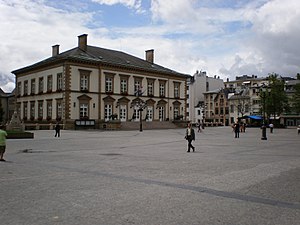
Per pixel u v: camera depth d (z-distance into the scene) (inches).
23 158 600.1
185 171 450.9
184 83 2770.7
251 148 827.4
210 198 298.8
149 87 2482.8
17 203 279.4
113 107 2233.0
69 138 1201.4
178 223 228.5
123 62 2340.1
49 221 231.6
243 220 235.9
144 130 1987.0
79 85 2058.3
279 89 2913.4
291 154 681.6
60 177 402.0
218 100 3914.9
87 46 2375.7
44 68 2214.6
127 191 325.7
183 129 2167.8
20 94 2509.8
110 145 906.1
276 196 307.3
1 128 592.7
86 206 270.4
